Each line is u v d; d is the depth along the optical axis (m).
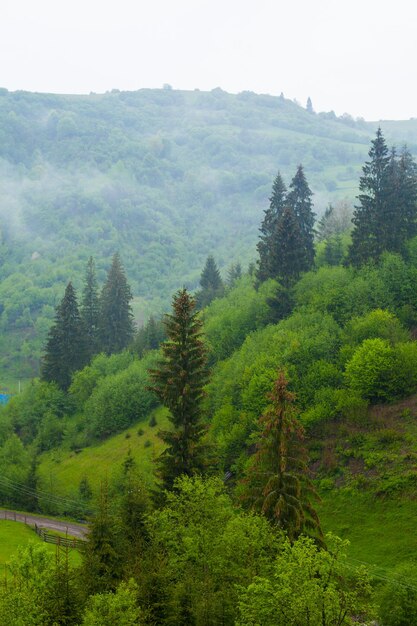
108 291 126.75
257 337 83.81
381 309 79.19
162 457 44.97
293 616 25.47
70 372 111.75
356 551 46.81
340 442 61.66
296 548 27.47
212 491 36.31
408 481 52.09
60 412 106.25
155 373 46.38
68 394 109.94
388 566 43.53
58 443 98.81
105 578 32.31
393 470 54.41
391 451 57.06
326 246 107.69
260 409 68.31
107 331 125.75
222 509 36.22
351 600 25.94
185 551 33.69
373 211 93.19
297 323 81.12
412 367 64.62
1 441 95.81
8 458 79.25
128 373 100.44
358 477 55.47
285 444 36.59
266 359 74.38
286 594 25.59
